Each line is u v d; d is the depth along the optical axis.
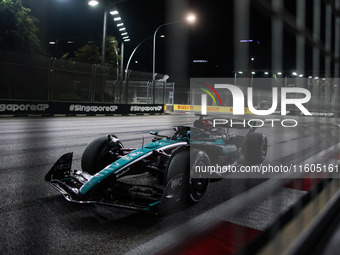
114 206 3.19
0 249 2.60
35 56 19.31
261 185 4.76
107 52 35.59
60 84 24.77
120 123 15.49
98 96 27.41
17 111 16.77
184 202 3.73
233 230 3.05
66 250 2.62
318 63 3.50
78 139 9.00
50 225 3.12
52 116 18.34
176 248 2.68
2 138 8.79
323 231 2.00
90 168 4.35
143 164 4.17
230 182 4.96
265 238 2.22
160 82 30.09
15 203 3.69
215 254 2.57
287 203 3.85
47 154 6.62
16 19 20.91
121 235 2.94
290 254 1.72
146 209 3.19
